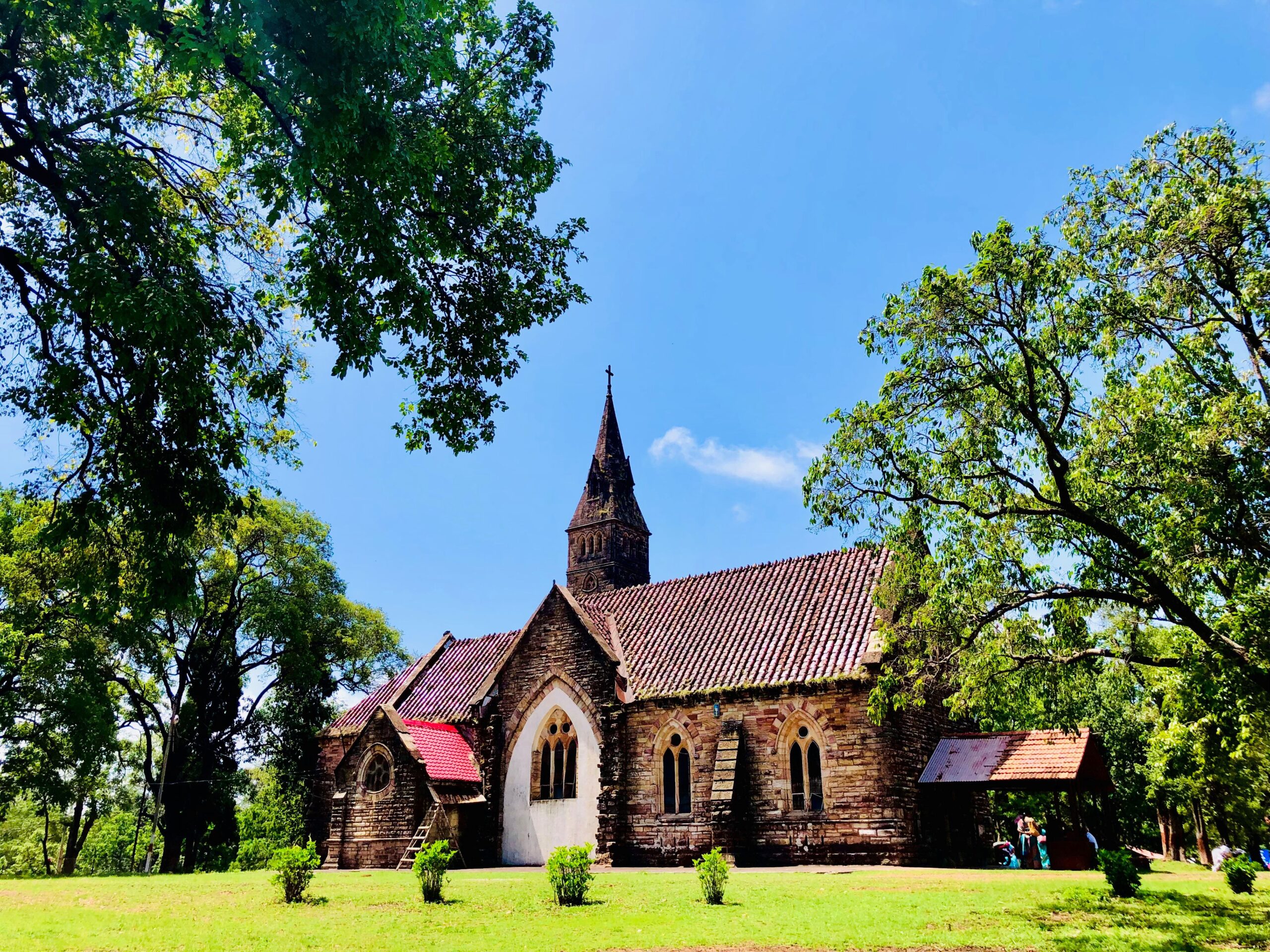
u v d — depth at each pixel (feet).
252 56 39.01
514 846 117.80
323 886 79.82
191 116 54.24
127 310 42.09
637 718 112.27
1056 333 64.90
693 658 114.62
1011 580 67.41
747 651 110.73
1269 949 42.22
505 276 59.98
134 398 50.31
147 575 57.26
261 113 46.47
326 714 185.26
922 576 69.87
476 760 129.80
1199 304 65.16
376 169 42.98
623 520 241.35
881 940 45.50
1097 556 65.72
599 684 116.67
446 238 54.08
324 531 185.98
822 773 97.25
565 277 61.87
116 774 200.44
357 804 126.72
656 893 69.36
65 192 48.29
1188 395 67.21
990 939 45.34
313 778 167.94
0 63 45.34
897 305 67.05
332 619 189.98
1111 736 144.36
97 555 61.36
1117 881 61.21
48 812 211.20
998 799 147.02
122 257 47.09
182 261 49.70
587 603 138.92
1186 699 69.21
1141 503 64.69
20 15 44.09
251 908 62.59
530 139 56.90
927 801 98.68
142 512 52.47
